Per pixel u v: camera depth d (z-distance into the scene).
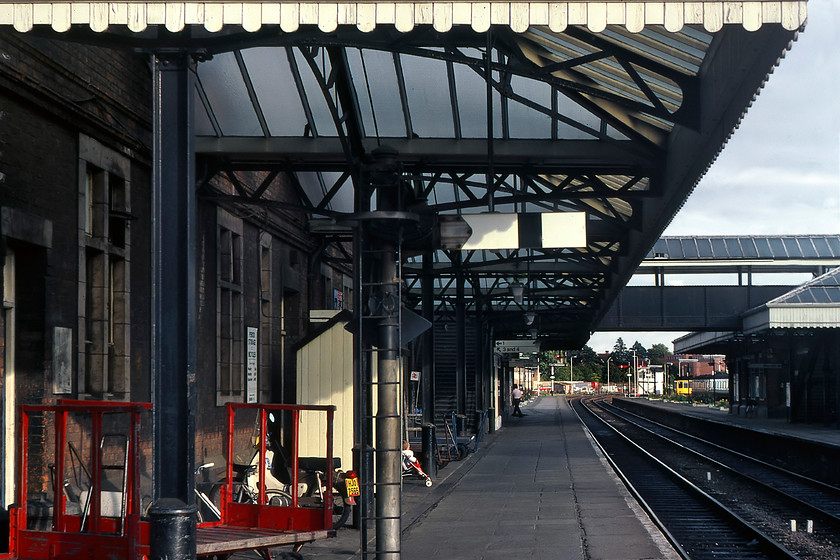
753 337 43.69
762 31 7.98
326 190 19.62
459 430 30.17
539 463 21.00
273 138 13.34
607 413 71.38
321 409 7.56
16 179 9.34
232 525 7.80
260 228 17.05
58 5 5.62
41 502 9.43
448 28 5.62
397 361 8.72
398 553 8.52
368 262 8.98
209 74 12.34
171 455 5.77
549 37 11.12
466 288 33.41
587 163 13.95
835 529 13.85
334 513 12.02
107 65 11.25
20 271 9.80
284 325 19.44
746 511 16.09
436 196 18.88
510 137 13.49
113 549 6.55
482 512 12.65
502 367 50.03
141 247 12.33
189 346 5.81
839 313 36.03
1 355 9.46
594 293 29.91
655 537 10.29
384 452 8.62
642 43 10.20
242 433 15.85
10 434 9.60
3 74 8.95
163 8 5.64
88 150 10.84
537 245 9.04
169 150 5.95
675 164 12.75
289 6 5.63
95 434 6.73
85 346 10.97
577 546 9.70
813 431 35.22
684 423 49.38
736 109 9.62
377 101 12.80
